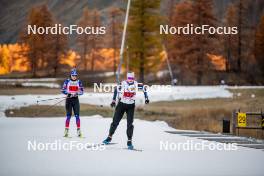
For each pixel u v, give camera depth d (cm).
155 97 7238
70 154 1836
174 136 2656
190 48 11406
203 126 3494
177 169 1527
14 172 1435
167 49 11744
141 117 4662
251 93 8100
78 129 2498
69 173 1426
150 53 10475
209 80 11450
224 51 12462
